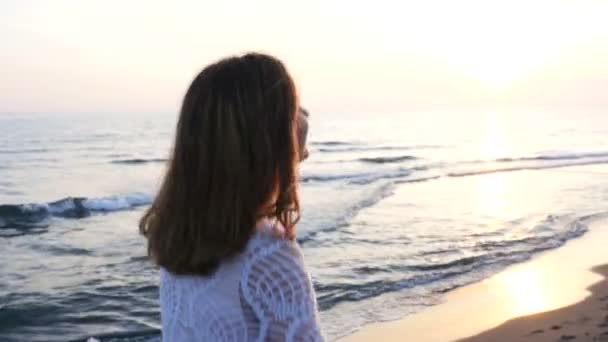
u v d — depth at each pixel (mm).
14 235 20391
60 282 13945
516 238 17703
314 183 34531
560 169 42438
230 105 1404
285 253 1370
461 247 16562
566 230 18750
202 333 1387
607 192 29641
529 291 12023
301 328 1327
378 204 25891
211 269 1377
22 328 10906
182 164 1436
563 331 9383
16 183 35656
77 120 150875
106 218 23969
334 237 18203
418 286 12594
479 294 11922
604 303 10930
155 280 13977
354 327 10023
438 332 9656
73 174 40125
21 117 169625
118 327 10906
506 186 32969
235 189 1376
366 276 13469
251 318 1362
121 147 65000
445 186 33188
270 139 1418
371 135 90688
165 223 1439
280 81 1449
